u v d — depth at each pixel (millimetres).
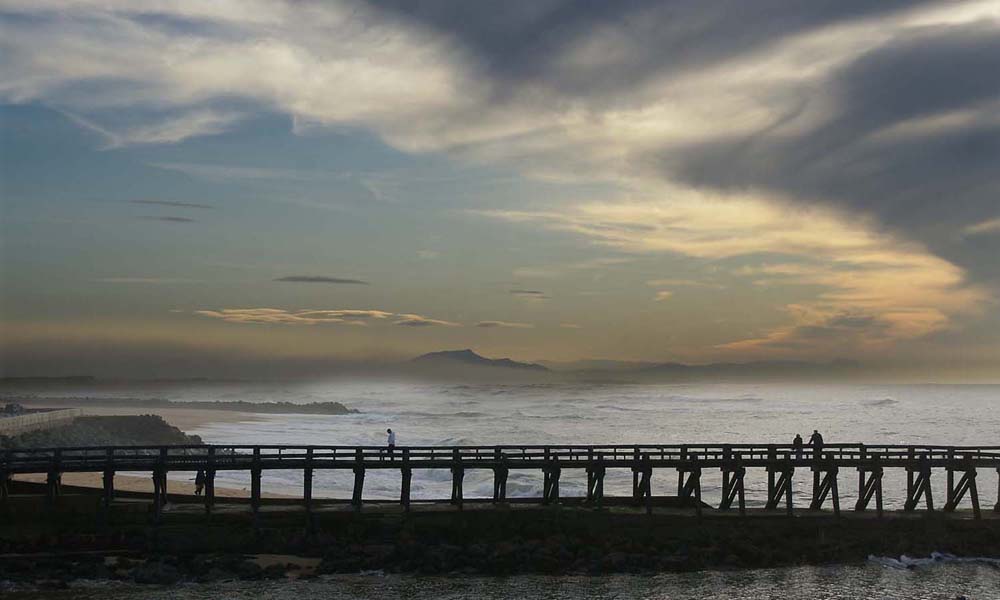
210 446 42344
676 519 43688
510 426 158125
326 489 62188
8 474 39844
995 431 159750
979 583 39406
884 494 65375
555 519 42688
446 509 43000
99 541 39594
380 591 36156
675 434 143750
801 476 75688
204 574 37375
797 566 41469
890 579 39812
